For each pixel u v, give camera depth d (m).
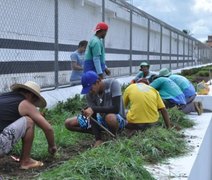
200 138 4.58
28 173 3.15
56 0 6.76
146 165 3.41
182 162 3.56
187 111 6.41
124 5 10.13
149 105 4.45
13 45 6.00
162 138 4.05
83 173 2.72
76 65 7.20
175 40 20.92
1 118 3.15
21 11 6.29
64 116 5.27
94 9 9.59
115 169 2.81
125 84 9.48
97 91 4.09
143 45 13.70
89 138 4.41
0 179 2.93
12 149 3.54
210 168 5.87
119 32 11.12
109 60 10.20
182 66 22.73
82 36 8.86
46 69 6.92
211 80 12.23
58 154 3.65
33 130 3.22
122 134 4.36
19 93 3.28
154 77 6.54
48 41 7.14
